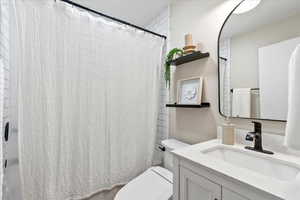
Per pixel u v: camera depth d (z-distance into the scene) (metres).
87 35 1.35
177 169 0.84
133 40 1.62
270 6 0.89
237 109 1.04
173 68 1.64
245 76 1.00
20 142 1.08
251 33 0.97
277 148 0.85
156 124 1.80
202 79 1.29
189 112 1.43
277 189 0.50
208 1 1.27
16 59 1.06
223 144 1.00
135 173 1.67
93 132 1.40
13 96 1.06
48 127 1.17
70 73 1.28
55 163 1.21
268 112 0.89
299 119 0.58
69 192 1.29
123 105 1.58
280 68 0.84
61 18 1.22
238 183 0.56
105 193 1.50
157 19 1.96
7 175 1.04
